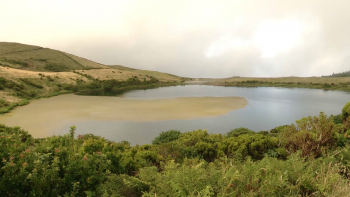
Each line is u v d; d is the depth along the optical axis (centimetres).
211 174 319
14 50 14000
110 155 537
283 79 13788
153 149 995
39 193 277
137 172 528
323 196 270
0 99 4312
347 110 1462
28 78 7038
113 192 342
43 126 2598
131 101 4884
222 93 7594
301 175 310
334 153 445
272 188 271
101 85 9025
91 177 332
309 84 11000
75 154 359
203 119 3025
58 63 13888
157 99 5300
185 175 304
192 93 7656
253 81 13250
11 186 271
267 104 4653
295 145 615
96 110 3656
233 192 257
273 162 359
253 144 739
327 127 577
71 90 7500
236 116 3272
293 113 3669
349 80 10625
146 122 2816
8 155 319
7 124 2672
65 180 319
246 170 328
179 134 1866
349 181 310
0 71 6650
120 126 2617
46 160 317
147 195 305
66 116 3153
